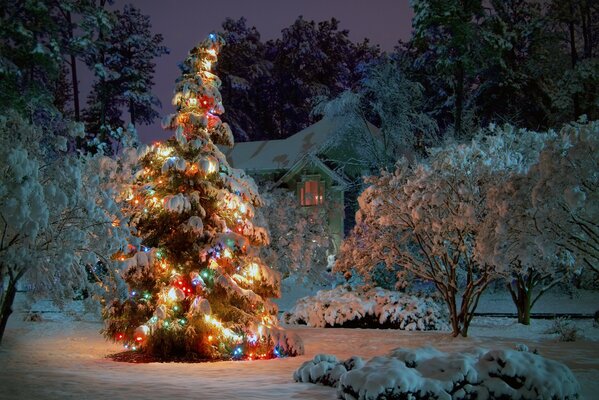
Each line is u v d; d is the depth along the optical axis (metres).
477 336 17.95
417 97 36.00
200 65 15.64
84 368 12.38
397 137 33.81
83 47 40.00
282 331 14.81
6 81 34.28
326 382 9.98
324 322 22.03
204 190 14.78
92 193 15.07
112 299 15.00
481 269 17.67
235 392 9.27
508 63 42.03
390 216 18.03
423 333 19.53
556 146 12.09
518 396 7.96
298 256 30.47
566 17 40.06
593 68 37.47
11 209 12.27
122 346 16.47
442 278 18.11
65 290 15.43
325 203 36.84
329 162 40.06
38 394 8.73
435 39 39.44
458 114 38.66
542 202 11.98
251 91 62.00
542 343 16.17
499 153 18.38
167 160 14.61
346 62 63.59
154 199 14.80
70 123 15.17
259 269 14.95
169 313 14.26
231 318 14.44
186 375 11.39
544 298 28.52
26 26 37.00
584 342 16.31
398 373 8.03
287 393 9.23
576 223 12.33
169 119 15.07
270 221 30.44
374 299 22.17
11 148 13.18
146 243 14.80
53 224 14.07
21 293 29.30
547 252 12.38
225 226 14.72
